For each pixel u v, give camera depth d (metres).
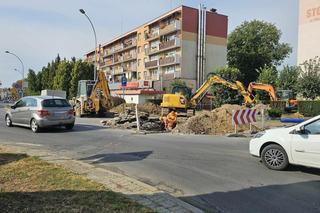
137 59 77.94
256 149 9.38
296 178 8.16
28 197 5.92
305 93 39.56
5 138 14.68
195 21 62.94
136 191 6.51
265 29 75.50
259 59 74.31
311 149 8.40
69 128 18.69
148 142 13.87
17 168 8.05
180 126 18.78
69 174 7.55
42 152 10.54
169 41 63.81
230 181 7.85
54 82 77.75
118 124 20.95
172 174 8.43
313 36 44.50
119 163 9.66
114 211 5.33
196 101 28.22
